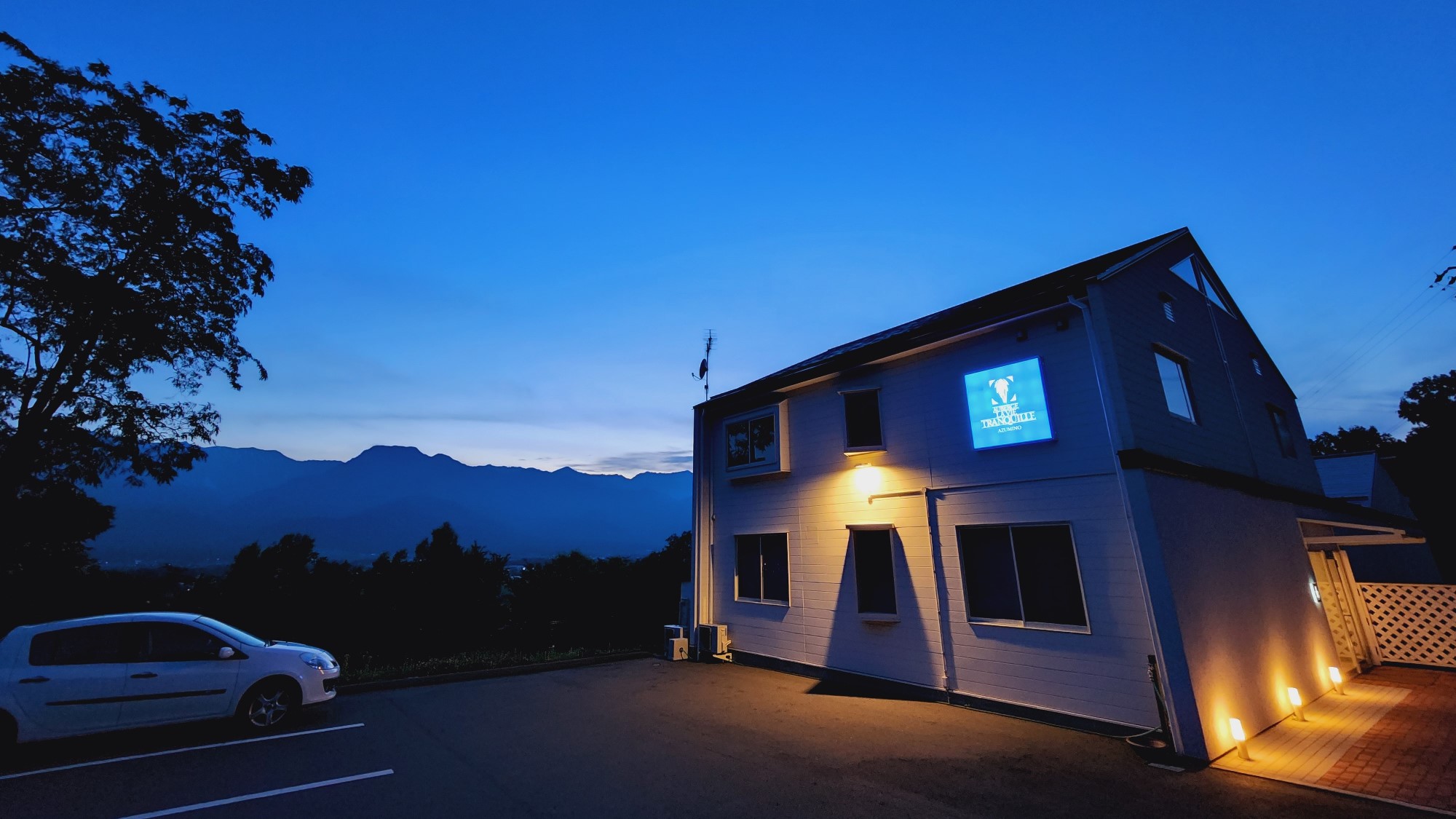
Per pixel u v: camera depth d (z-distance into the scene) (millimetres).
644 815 4871
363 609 13117
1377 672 11234
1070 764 6035
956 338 9227
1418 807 4922
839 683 10039
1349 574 12461
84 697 6172
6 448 10578
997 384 8648
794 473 11672
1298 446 13281
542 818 4809
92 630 6523
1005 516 8336
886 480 9992
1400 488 23203
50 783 5453
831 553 10688
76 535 11898
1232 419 10250
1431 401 23391
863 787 5453
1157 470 7066
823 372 11047
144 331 11367
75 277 10836
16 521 10797
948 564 8930
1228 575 7770
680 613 13930
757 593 12172
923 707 8406
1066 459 7824
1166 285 9672
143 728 6418
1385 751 6422
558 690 9602
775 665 11320
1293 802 5102
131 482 12297
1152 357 8461
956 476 9039
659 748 6609
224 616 11695
